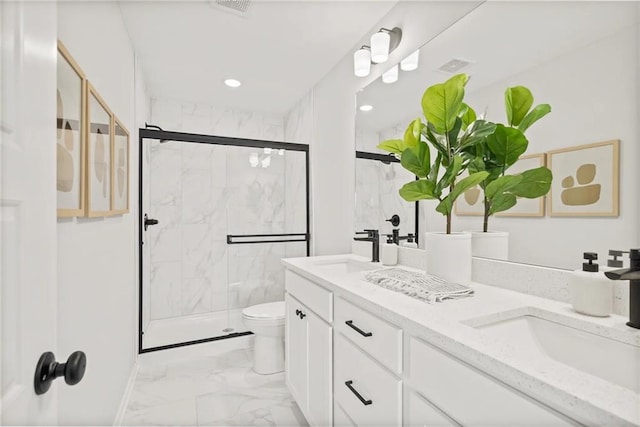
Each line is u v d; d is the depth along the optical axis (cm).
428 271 128
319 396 144
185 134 255
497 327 89
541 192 107
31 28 52
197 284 310
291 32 201
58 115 89
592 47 94
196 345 260
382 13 187
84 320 116
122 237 182
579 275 86
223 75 260
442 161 133
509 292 112
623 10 88
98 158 127
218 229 319
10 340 45
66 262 100
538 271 106
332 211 250
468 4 137
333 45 217
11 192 46
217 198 318
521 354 63
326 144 260
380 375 99
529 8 112
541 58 108
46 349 55
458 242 119
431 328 77
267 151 338
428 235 128
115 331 164
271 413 181
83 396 116
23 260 48
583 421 49
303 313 163
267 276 335
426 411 80
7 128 45
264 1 172
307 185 290
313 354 151
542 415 54
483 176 110
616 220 89
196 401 192
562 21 102
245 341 276
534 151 109
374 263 180
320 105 271
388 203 188
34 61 53
